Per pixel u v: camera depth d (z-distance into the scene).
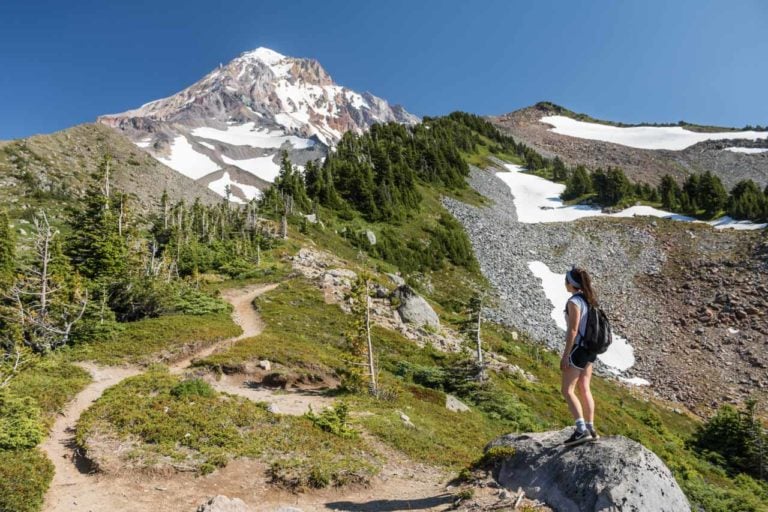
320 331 36.44
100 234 40.94
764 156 161.38
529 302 74.06
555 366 51.91
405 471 13.65
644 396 53.88
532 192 132.25
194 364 24.62
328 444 14.37
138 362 24.25
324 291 45.97
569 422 33.00
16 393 15.78
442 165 127.25
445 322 53.62
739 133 189.50
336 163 116.00
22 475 10.72
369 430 16.94
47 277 27.17
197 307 36.84
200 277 51.81
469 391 30.27
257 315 38.31
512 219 109.06
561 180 143.00
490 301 71.12
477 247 91.25
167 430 13.62
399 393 24.44
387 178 105.75
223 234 73.88
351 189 102.25
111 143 116.88
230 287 49.34
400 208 96.88
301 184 99.56
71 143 108.81
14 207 73.44
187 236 64.06
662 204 117.44
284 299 42.66
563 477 7.11
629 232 100.44
